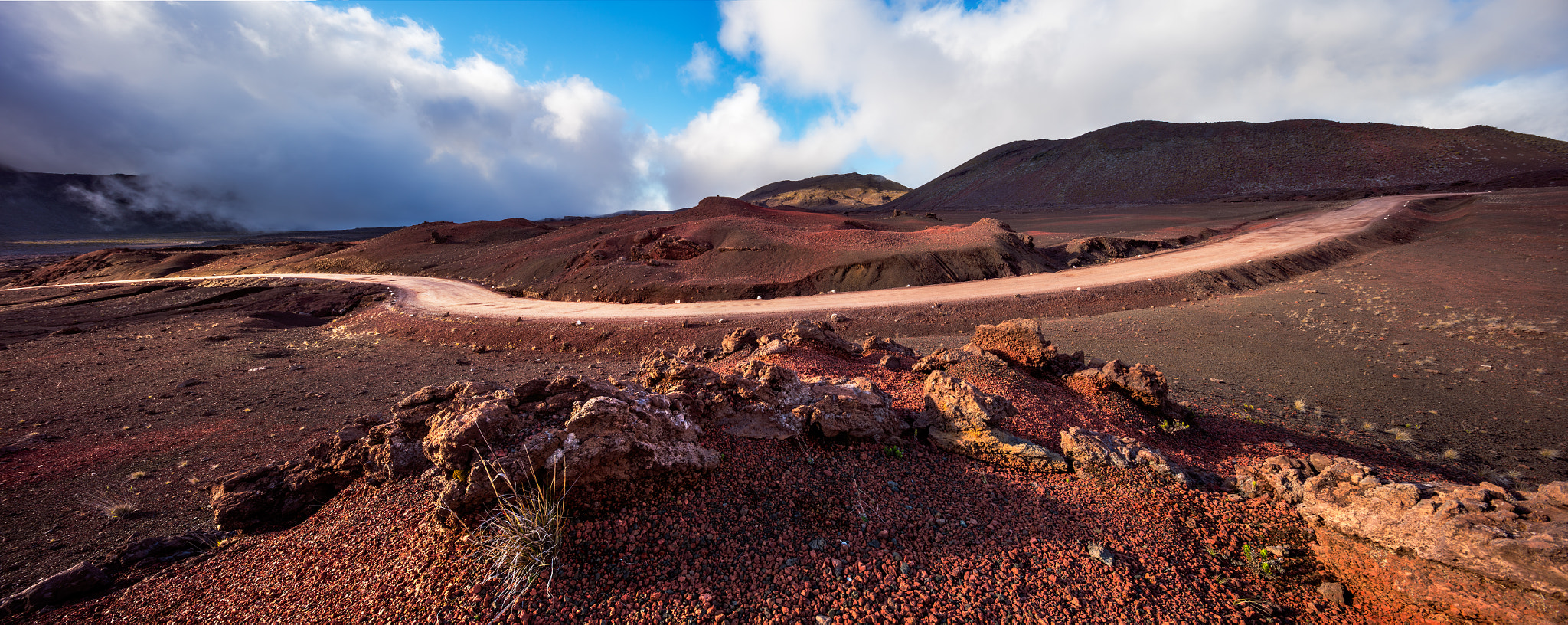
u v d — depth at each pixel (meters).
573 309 44.44
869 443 8.12
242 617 5.47
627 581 5.24
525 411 6.67
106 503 13.06
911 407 9.36
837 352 13.55
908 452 8.16
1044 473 7.73
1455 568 5.19
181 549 8.64
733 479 6.71
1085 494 7.19
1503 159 127.56
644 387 9.30
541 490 5.52
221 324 46.34
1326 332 25.58
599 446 5.83
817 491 6.80
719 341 32.56
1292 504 6.98
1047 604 5.32
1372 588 5.66
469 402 6.84
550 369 29.52
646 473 6.19
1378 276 39.47
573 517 5.74
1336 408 16.03
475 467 5.43
